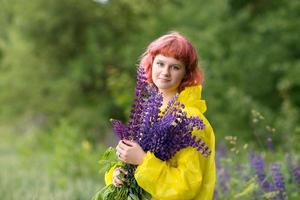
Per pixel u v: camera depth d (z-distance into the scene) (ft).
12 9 65.92
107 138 60.70
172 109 10.71
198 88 11.55
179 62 11.22
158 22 57.77
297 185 17.83
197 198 10.88
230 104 50.26
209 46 52.54
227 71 52.75
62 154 35.24
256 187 17.28
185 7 57.67
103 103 61.72
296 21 53.01
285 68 50.85
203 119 11.18
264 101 54.29
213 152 11.07
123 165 11.14
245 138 46.16
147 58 11.63
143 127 10.74
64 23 63.00
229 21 55.16
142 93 11.05
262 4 58.49
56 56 64.69
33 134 55.77
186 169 10.50
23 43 64.59
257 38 53.26
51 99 64.49
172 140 10.59
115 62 61.11
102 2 62.54
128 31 62.85
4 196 26.48
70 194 26.50
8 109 66.39
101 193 11.48
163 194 10.46
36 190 26.27
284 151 24.20
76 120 60.80
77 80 61.98
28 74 65.10
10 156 53.72
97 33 61.98
